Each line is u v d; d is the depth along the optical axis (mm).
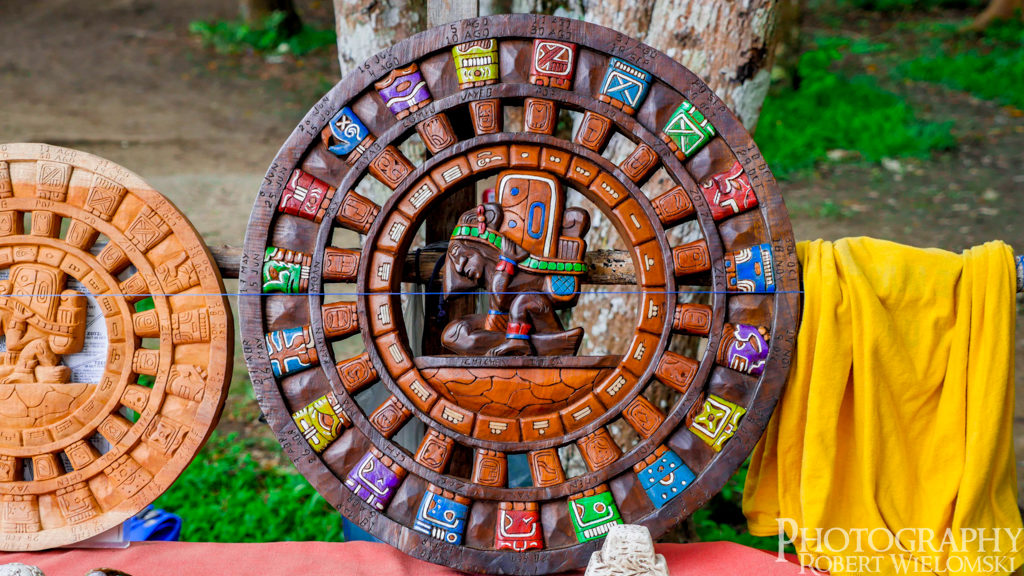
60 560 2160
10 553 2188
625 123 2033
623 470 2051
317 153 2076
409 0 2895
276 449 4309
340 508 2061
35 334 2180
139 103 9047
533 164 2062
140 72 9922
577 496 2057
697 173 2057
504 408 2080
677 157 2047
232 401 4777
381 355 2062
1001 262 2072
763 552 2223
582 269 2107
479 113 2043
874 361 2055
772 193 2020
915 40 12039
